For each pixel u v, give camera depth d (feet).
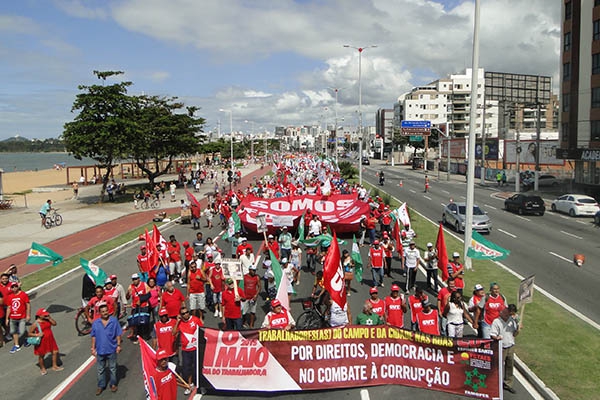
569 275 62.18
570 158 153.38
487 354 32.17
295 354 33.27
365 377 33.55
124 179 246.27
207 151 334.85
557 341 40.75
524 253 75.25
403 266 63.05
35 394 33.94
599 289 56.08
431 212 119.65
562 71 174.91
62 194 184.44
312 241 65.92
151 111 183.01
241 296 41.29
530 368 35.83
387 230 87.10
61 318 50.11
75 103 145.18
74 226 108.17
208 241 57.41
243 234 90.17
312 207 89.76
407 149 427.74
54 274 66.28
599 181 156.15
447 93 443.73
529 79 506.07
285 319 35.17
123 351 40.88
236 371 33.22
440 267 52.47
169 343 35.32
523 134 284.61
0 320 42.55
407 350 33.55
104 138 143.95
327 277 37.70
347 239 86.12
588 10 157.58
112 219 118.01
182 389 34.04
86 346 42.80
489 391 32.01
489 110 431.02
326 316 41.04
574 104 165.89
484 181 212.64
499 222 107.24
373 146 524.93
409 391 33.19
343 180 154.92
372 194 138.00
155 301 42.96
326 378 33.35
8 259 77.51
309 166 257.14
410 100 444.14
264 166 372.17
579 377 34.37
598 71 153.28
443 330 38.73
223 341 33.22
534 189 169.68
